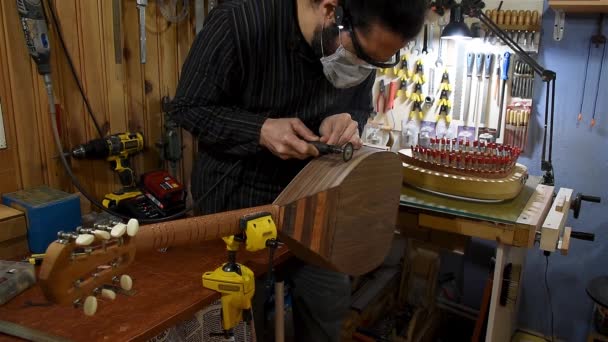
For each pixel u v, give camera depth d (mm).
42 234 1406
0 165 1475
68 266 668
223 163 1368
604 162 2266
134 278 1227
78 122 1670
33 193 1493
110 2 1695
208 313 1340
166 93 1982
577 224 2361
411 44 2477
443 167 1802
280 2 1176
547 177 1992
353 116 1479
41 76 1535
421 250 2260
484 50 2340
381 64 1120
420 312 2254
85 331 987
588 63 2209
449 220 1647
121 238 753
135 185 1811
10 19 1437
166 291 1161
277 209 1032
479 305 2658
